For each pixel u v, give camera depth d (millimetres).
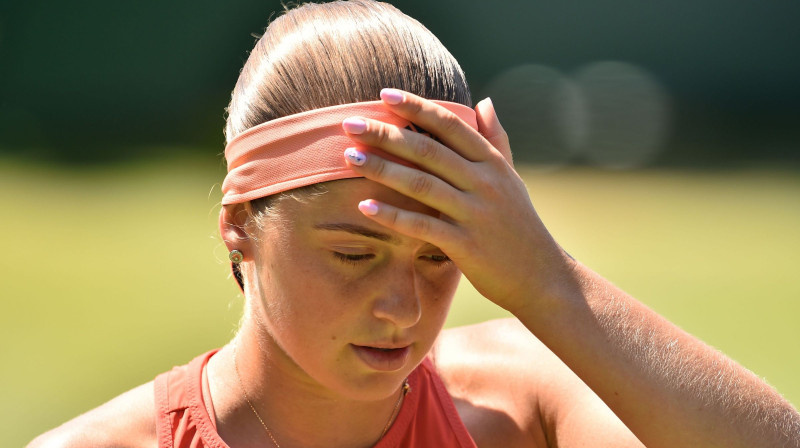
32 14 59938
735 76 70875
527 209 5922
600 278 6141
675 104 67500
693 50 71938
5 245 29297
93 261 27641
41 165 42875
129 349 19266
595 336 5957
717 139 58156
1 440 14359
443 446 6691
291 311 5793
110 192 37719
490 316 19906
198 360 6695
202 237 30656
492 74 71188
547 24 72938
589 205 39281
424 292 5809
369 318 5680
